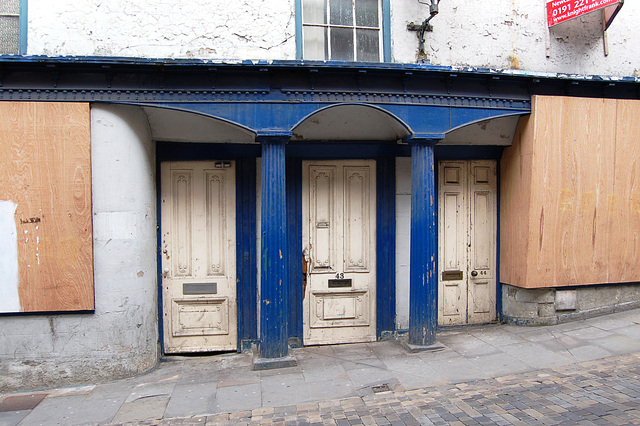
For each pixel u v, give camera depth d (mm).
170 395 4301
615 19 6098
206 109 4750
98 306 4711
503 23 5727
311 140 5621
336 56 5398
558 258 5676
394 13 5445
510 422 3426
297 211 5664
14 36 4824
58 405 4160
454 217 6109
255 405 3998
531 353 4965
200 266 5527
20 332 4602
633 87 5785
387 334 5820
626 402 3654
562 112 5535
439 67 4957
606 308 6043
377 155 5770
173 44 4973
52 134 4566
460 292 6113
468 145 6020
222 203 5555
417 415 3648
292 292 5672
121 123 4777
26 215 4547
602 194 5750
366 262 5812
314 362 5039
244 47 5098
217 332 5551
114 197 4742
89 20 4848
